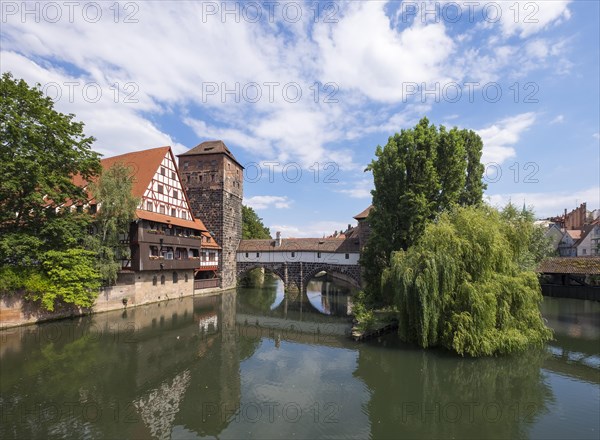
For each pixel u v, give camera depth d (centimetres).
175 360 1752
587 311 2916
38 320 2286
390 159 2789
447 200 2709
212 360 1764
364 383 1460
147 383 1451
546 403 1271
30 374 1517
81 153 2466
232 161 5072
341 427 1108
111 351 1859
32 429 1075
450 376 1516
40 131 2222
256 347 2014
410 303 1745
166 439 1023
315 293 4881
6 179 2014
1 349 1825
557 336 2112
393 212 2752
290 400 1302
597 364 1664
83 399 1295
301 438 1038
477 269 1723
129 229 3105
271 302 3888
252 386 1434
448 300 1689
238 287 5109
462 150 2752
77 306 2555
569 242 6419
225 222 4788
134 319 2630
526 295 1700
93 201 3011
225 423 1125
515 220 2058
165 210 3606
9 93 2091
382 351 1839
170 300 3606
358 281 4538
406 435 1058
